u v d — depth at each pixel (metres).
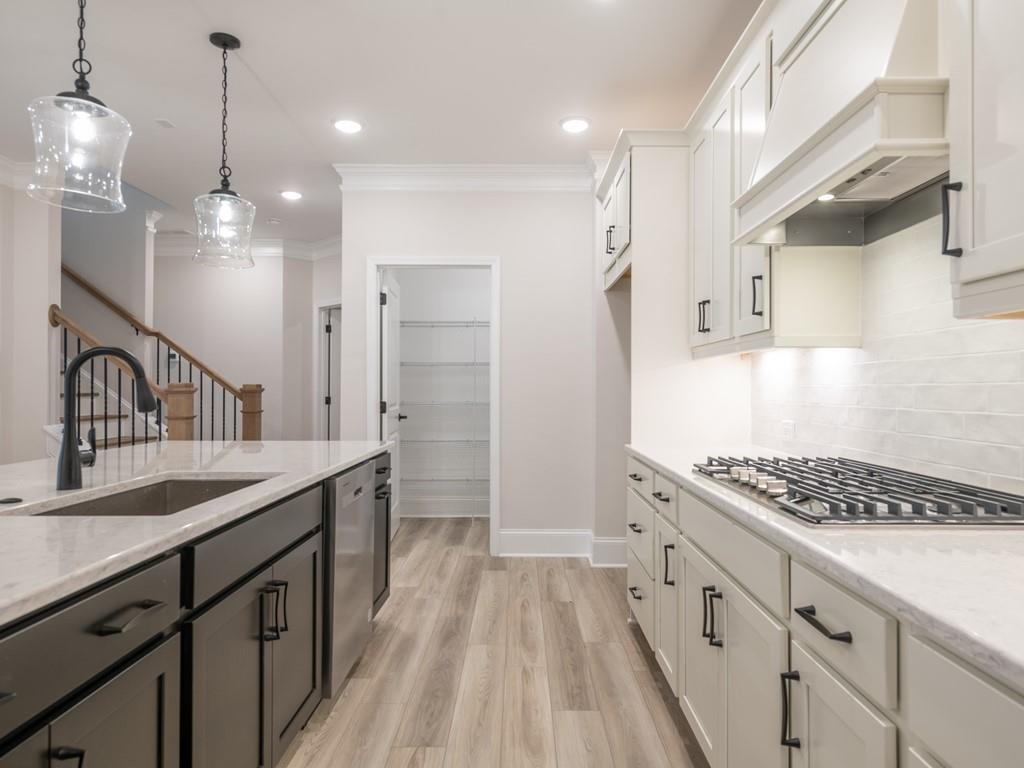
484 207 3.81
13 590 0.74
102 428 4.44
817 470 1.68
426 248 3.80
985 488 1.39
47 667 0.77
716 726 1.49
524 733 1.86
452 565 3.61
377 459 2.59
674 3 2.15
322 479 1.93
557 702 2.05
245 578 1.40
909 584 0.78
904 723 0.77
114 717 0.92
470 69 2.59
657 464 2.09
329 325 6.05
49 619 0.78
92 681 0.87
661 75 2.64
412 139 3.33
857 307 1.89
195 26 2.27
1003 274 0.93
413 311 5.03
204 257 2.44
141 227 4.71
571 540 3.82
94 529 1.07
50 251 3.82
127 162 3.70
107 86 2.74
